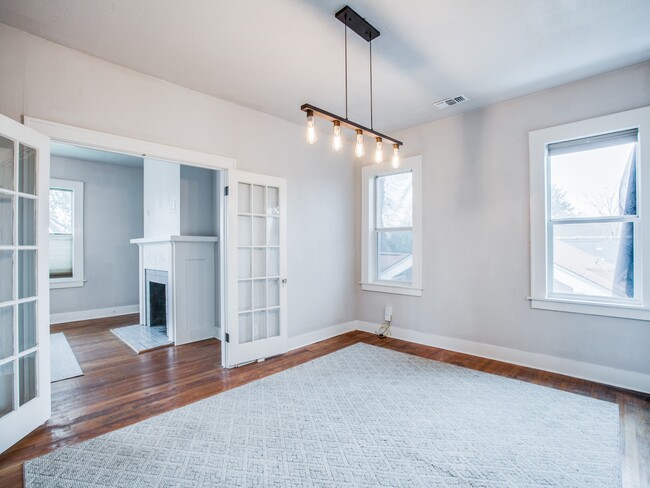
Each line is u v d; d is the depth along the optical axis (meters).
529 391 2.74
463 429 2.20
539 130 3.20
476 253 3.62
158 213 4.90
